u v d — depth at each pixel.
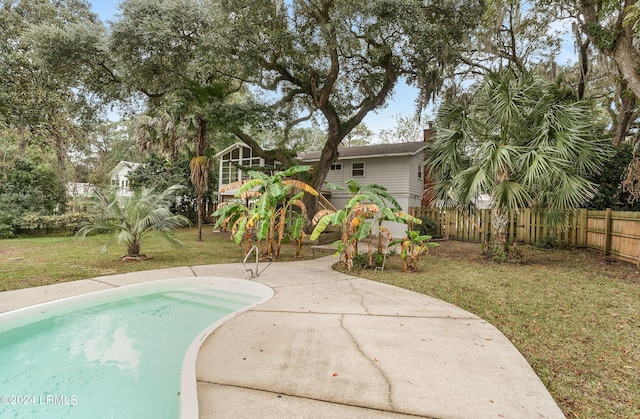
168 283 5.90
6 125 14.65
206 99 12.82
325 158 14.81
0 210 13.06
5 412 2.42
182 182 18.88
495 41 13.16
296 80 14.11
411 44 11.46
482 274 6.64
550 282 5.90
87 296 4.90
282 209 8.90
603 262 7.84
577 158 6.95
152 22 10.47
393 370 2.70
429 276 6.48
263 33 11.96
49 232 13.98
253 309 4.36
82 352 3.42
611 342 3.35
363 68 14.35
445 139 7.91
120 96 13.05
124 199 8.08
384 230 7.39
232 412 2.12
